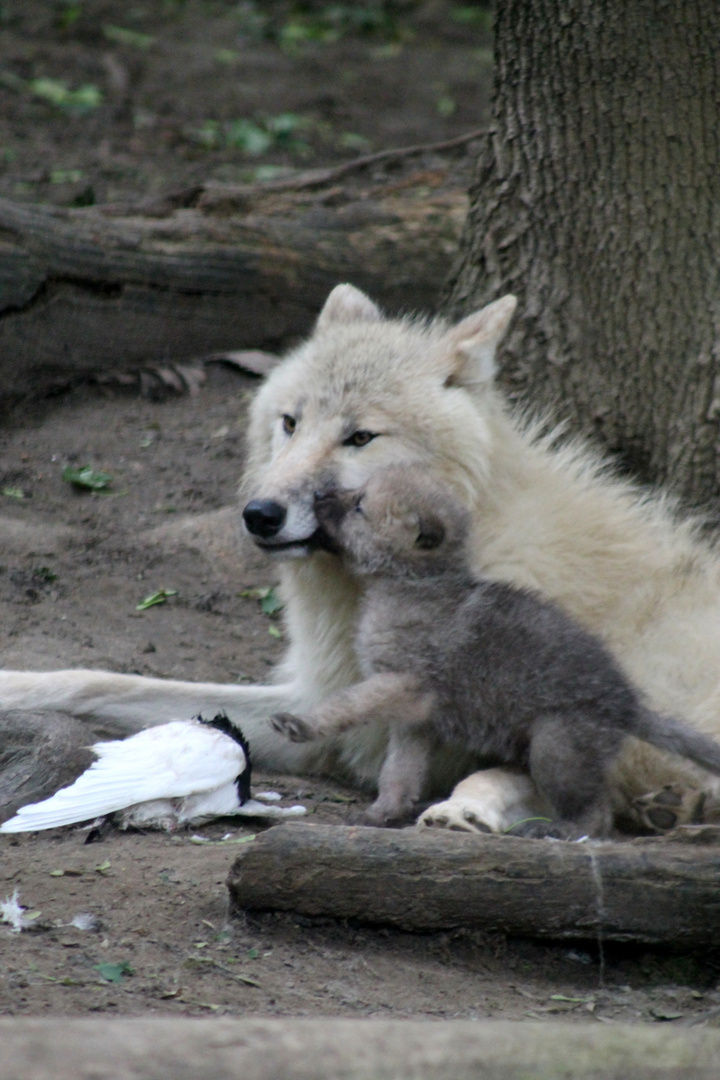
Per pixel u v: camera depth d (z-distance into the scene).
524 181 11.00
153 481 12.90
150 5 31.92
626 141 10.34
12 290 13.69
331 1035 4.27
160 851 6.99
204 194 15.94
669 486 10.31
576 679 7.18
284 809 7.76
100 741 7.95
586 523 8.46
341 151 23.31
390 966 6.03
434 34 33.41
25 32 28.06
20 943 5.83
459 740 7.55
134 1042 4.07
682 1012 5.83
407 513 7.34
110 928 6.04
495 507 8.31
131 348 14.61
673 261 10.29
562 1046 4.39
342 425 8.32
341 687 8.80
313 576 8.55
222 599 11.41
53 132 22.31
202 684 9.12
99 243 14.27
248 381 14.70
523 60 10.88
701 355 10.20
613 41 10.27
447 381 8.51
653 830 7.53
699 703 7.95
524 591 7.56
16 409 13.85
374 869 6.12
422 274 15.63
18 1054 3.92
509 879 6.14
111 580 11.30
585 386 10.69
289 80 27.83
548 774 7.17
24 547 11.43
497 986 6.00
